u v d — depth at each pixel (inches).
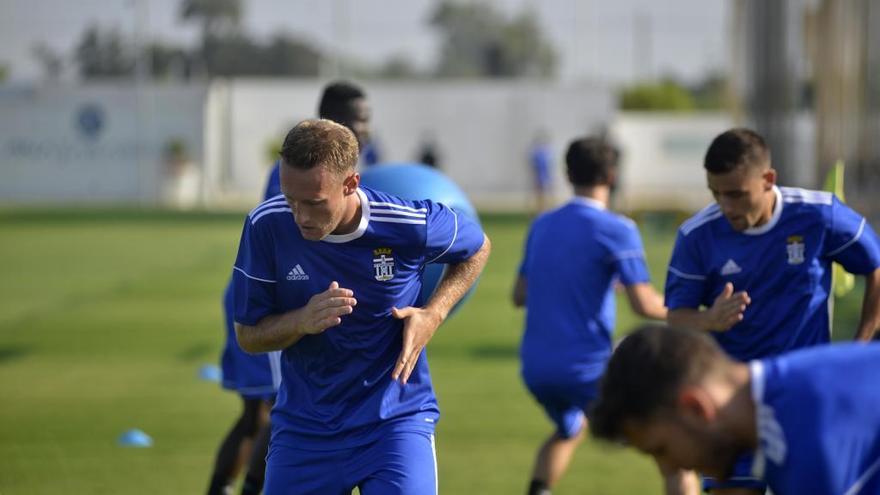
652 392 172.4
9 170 2351.1
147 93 2343.8
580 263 397.7
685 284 331.0
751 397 175.9
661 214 1660.9
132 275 1133.1
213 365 695.1
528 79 3511.3
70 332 810.2
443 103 2488.9
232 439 390.0
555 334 398.0
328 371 280.8
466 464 467.2
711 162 307.6
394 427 281.1
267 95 2484.0
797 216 317.7
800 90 1489.9
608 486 436.5
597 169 408.5
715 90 3430.1
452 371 663.1
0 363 699.4
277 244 273.7
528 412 560.1
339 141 254.8
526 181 2496.3
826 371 177.3
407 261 279.4
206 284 1067.3
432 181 392.8
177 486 436.5
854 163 1456.7
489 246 297.3
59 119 2342.5
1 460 475.5
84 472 456.4
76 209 2074.3
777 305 321.1
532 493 397.7
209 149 2391.7
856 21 1460.4
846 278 354.3
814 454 173.0
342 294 262.8
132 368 682.8
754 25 1339.8
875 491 175.5
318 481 280.4
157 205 2237.9
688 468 179.3
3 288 1044.5
